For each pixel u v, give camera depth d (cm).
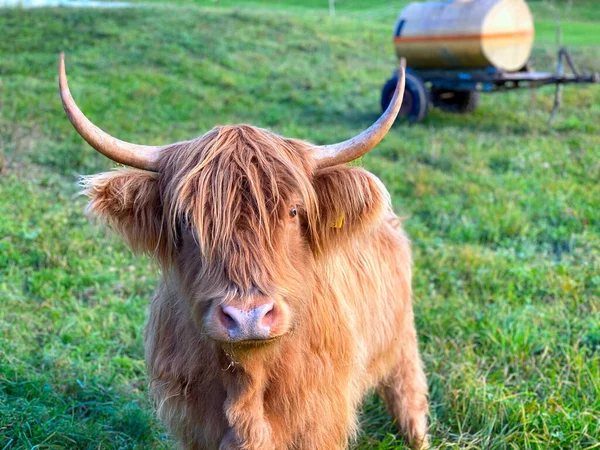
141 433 411
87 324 528
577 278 625
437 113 1367
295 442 318
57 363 462
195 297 271
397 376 436
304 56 1809
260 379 296
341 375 330
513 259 679
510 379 482
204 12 2170
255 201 265
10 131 973
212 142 279
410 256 455
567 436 402
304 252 297
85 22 1847
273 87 1499
